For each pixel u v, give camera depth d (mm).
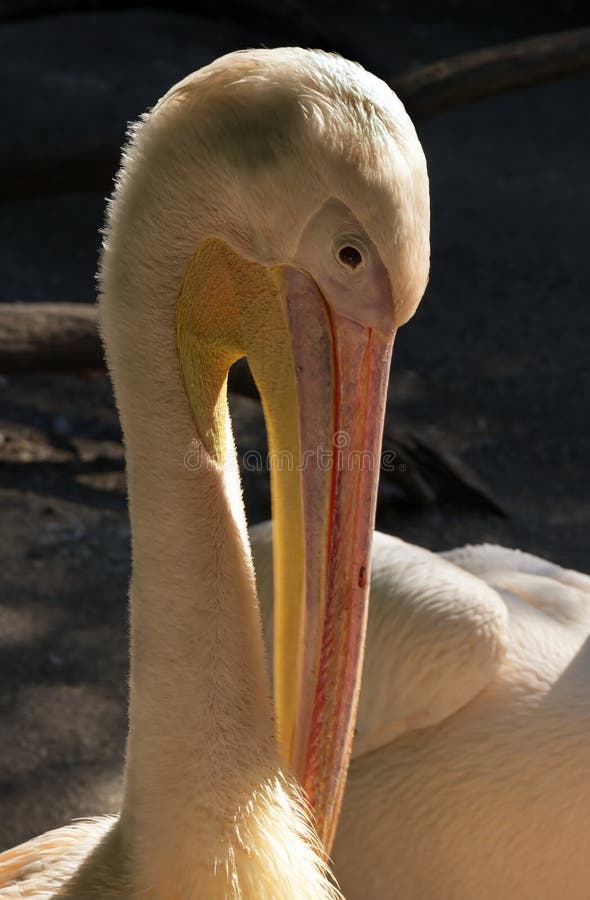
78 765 5355
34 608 6449
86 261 11109
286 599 2721
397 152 2396
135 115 14414
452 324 10594
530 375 9758
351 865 3951
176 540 2580
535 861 3691
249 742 2633
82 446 8156
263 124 2398
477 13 19125
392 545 3939
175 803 2590
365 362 2520
